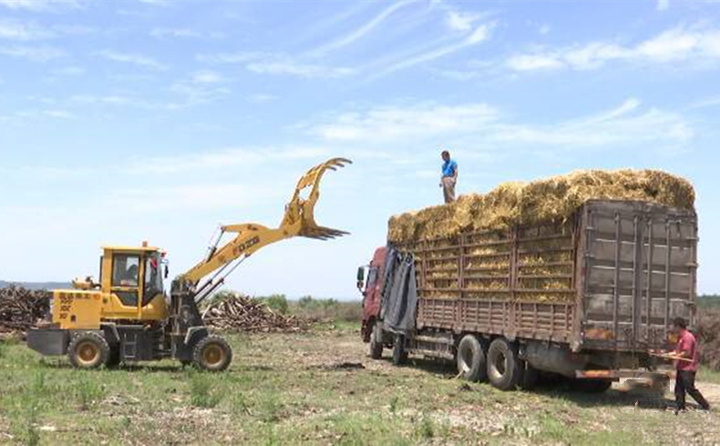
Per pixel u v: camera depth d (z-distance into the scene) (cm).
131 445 908
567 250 1400
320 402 1280
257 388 1447
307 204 1852
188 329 1712
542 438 1030
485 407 1313
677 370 1357
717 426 1191
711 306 3634
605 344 1361
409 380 1667
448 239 1839
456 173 2089
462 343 1738
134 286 1730
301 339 3117
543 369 1483
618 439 1045
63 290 1728
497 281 1616
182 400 1255
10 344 2402
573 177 1391
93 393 1248
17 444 885
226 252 1786
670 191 1430
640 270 1391
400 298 2036
